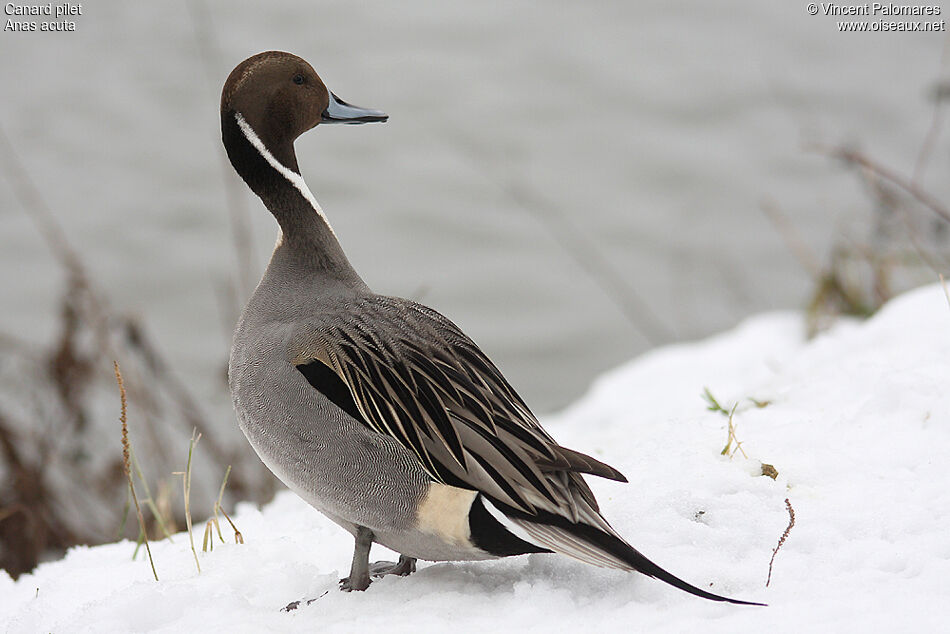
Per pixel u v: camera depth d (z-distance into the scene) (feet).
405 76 81.66
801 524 20.02
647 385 39.58
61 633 18.85
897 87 75.36
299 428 19.07
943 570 17.79
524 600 18.08
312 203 21.88
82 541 39.19
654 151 72.69
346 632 17.53
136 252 64.18
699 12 88.38
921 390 24.14
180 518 39.75
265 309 20.85
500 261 64.90
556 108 76.84
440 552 18.86
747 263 61.77
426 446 18.15
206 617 18.54
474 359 19.38
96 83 80.69
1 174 71.10
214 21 87.92
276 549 22.45
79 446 41.42
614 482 22.68
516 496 17.54
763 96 76.43
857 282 41.93
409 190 70.64
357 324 19.69
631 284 62.08
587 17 88.38
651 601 17.89
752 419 25.34
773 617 16.67
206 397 50.52
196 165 72.69
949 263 39.81
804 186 67.10
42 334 56.59
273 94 21.85
